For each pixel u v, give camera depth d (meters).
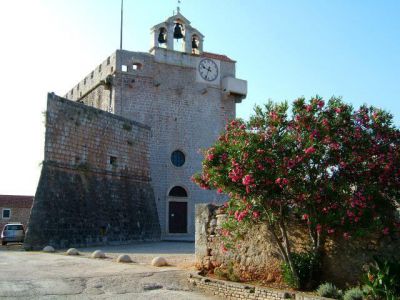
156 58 41.28
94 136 30.77
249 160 10.87
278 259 12.41
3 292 11.12
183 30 43.44
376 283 9.67
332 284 10.90
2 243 30.98
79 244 27.52
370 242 10.79
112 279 13.48
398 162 10.68
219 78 44.03
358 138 10.86
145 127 36.00
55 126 27.84
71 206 27.77
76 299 10.93
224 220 14.05
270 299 10.95
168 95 41.34
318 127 10.85
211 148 12.02
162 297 11.63
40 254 21.16
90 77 44.78
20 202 50.97
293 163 10.49
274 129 11.09
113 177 32.03
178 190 40.56
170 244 30.97
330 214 10.66
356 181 10.85
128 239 31.70
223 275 13.36
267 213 11.38
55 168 27.48
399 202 10.88
